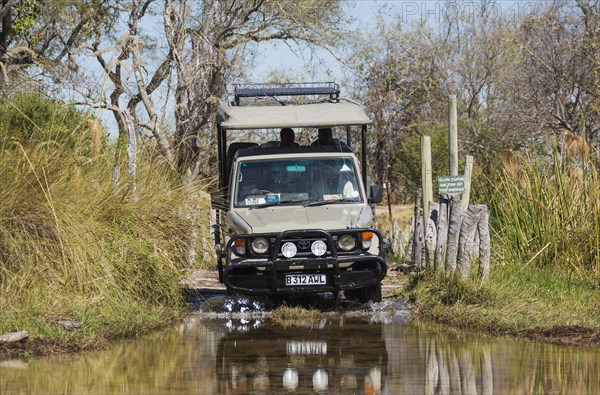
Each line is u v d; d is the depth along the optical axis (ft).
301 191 77.56
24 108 90.89
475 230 73.31
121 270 66.74
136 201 70.95
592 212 85.20
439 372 46.98
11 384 44.45
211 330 62.80
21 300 58.95
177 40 148.46
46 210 63.10
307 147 81.05
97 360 50.93
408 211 203.51
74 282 62.64
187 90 148.36
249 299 76.69
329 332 61.21
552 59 201.05
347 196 77.56
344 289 72.59
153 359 51.37
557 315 62.64
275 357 51.90
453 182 82.07
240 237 72.69
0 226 61.16
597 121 187.62
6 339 53.42
